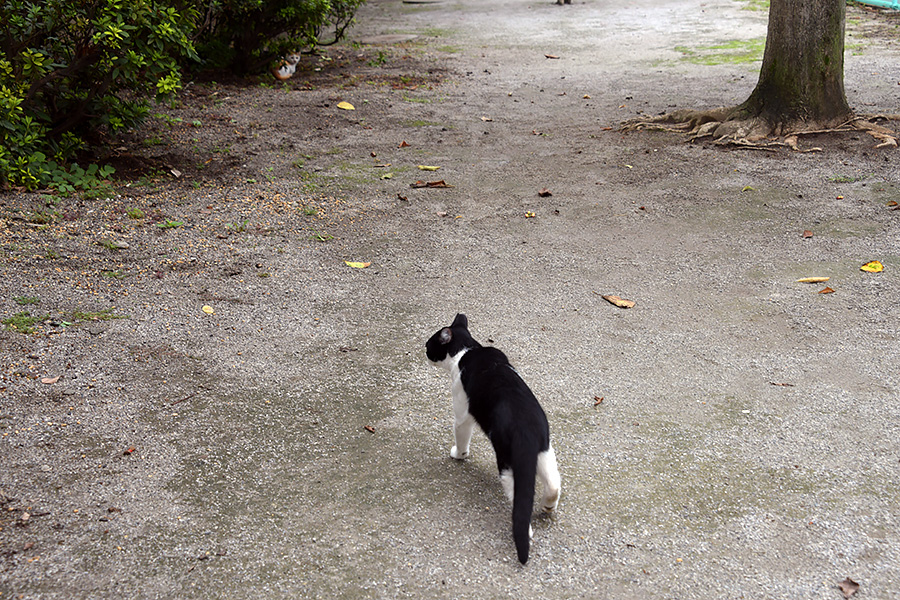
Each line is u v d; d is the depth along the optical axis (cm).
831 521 335
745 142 932
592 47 1686
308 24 1332
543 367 473
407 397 439
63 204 716
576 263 634
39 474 359
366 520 338
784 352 484
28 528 325
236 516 339
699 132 977
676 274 607
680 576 305
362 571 308
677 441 396
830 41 927
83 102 805
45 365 450
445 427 411
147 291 560
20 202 705
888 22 1709
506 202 785
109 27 722
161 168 858
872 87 1175
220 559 313
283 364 471
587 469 373
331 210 756
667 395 439
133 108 843
